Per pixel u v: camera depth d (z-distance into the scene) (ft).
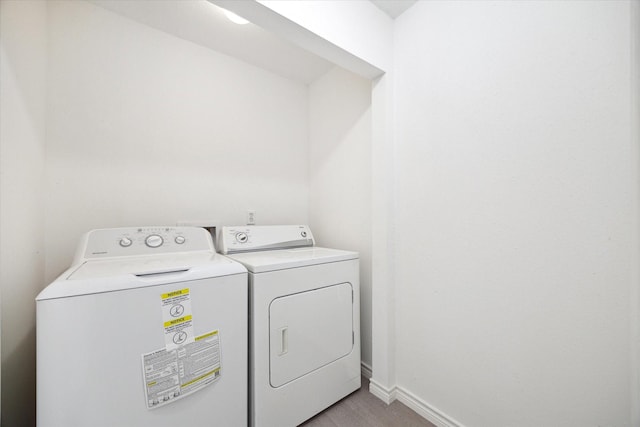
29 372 3.77
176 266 3.40
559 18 3.13
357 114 6.27
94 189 4.83
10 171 3.14
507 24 3.58
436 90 4.42
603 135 2.84
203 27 5.48
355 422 4.46
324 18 4.05
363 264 6.04
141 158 5.31
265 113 7.05
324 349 4.66
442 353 4.34
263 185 6.99
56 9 4.53
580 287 3.00
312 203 7.70
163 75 5.57
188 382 3.18
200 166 6.02
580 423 3.01
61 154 4.54
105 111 4.94
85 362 2.64
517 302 3.50
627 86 2.69
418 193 4.70
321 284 4.66
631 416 2.69
